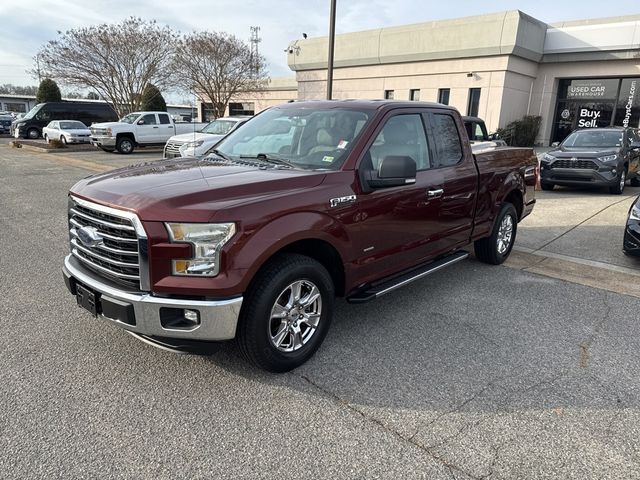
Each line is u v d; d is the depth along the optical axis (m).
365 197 3.76
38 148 23.16
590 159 11.52
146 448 2.66
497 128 24.08
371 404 3.13
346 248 3.66
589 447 2.76
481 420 2.98
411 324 4.35
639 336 4.22
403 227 4.20
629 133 13.05
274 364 3.35
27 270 5.50
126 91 29.72
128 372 3.41
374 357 3.73
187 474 2.49
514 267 6.12
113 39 28.52
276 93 37.41
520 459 2.65
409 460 2.62
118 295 3.03
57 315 4.29
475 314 4.61
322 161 3.82
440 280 5.57
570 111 25.48
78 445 2.67
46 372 3.38
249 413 3.00
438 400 3.19
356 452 2.68
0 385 3.21
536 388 3.35
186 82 30.75
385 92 28.05
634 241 6.02
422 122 4.56
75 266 3.47
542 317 4.57
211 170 3.64
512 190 6.04
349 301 3.89
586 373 3.57
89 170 15.29
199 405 3.06
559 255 6.67
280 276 3.22
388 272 4.22
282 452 2.66
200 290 2.92
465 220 5.13
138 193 3.07
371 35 27.59
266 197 3.17
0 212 8.67
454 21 24.39
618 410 3.12
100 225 3.17
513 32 22.53
